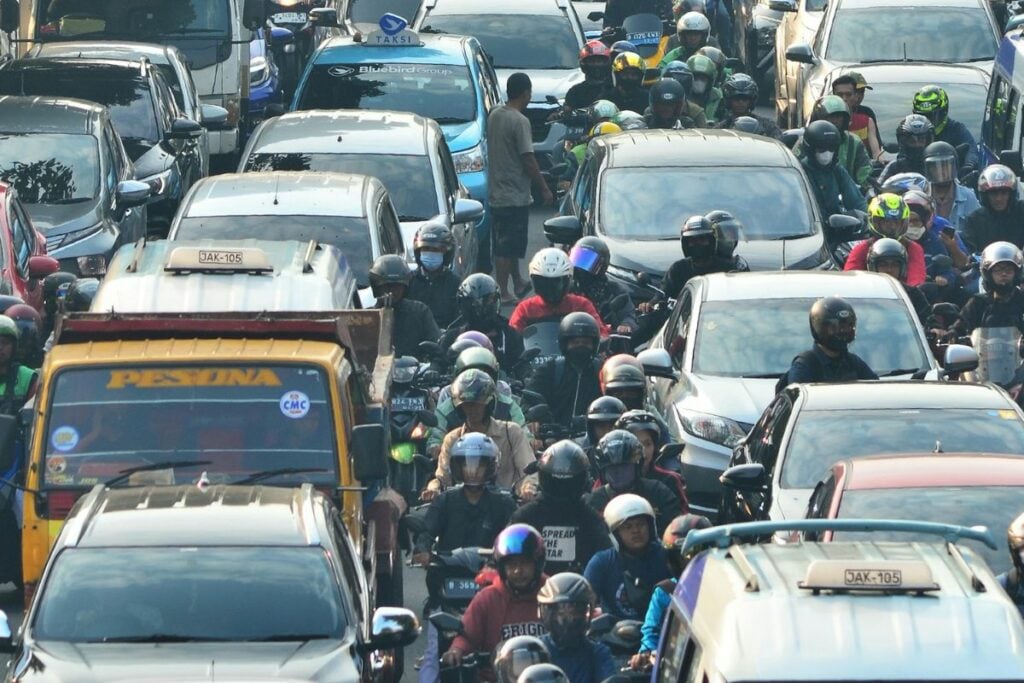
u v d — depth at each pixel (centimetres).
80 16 7744
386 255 4378
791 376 3797
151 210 6238
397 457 3872
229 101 7694
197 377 3167
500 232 6256
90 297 4350
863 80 6544
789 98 7806
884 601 2023
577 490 3178
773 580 2064
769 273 4434
